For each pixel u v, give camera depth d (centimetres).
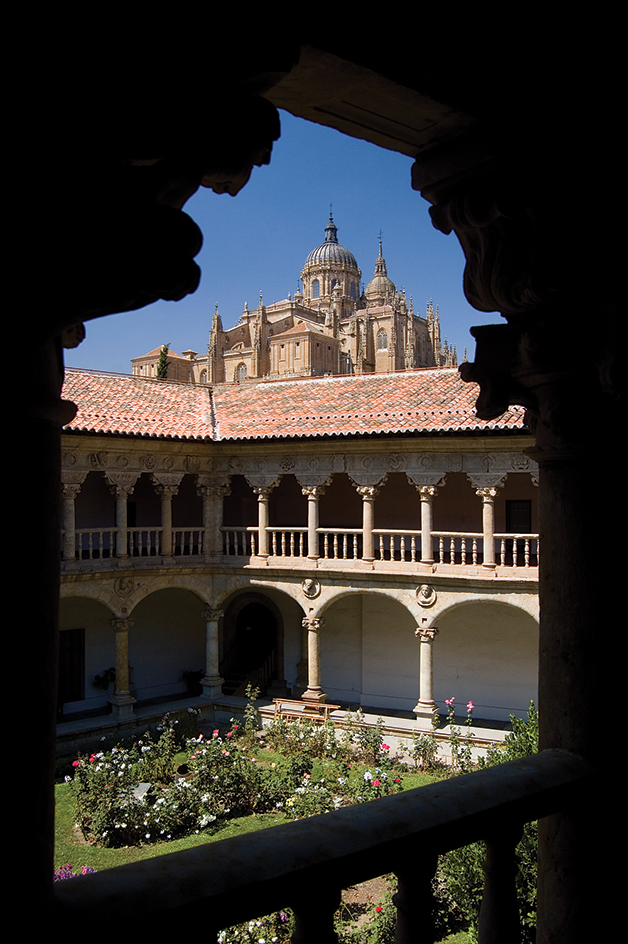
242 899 225
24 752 213
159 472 2542
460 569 2291
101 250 205
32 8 199
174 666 2916
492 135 325
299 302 10262
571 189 334
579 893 332
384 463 2373
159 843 1614
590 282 334
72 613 2622
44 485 223
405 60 283
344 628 2800
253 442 2520
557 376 358
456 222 357
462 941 978
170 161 228
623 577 359
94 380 2784
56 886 225
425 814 270
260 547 2592
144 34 214
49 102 207
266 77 248
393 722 2422
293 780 1873
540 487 385
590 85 339
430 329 10294
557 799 317
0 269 203
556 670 364
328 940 241
